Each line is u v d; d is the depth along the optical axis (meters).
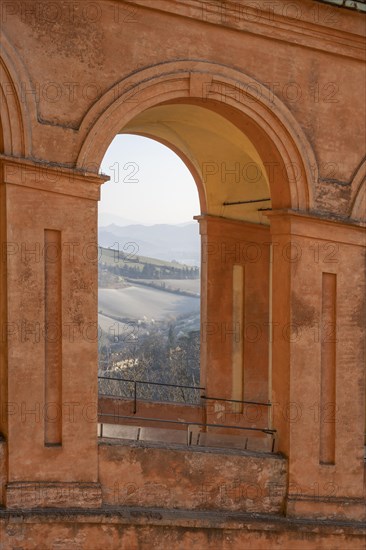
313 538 13.21
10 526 11.15
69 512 11.52
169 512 12.27
